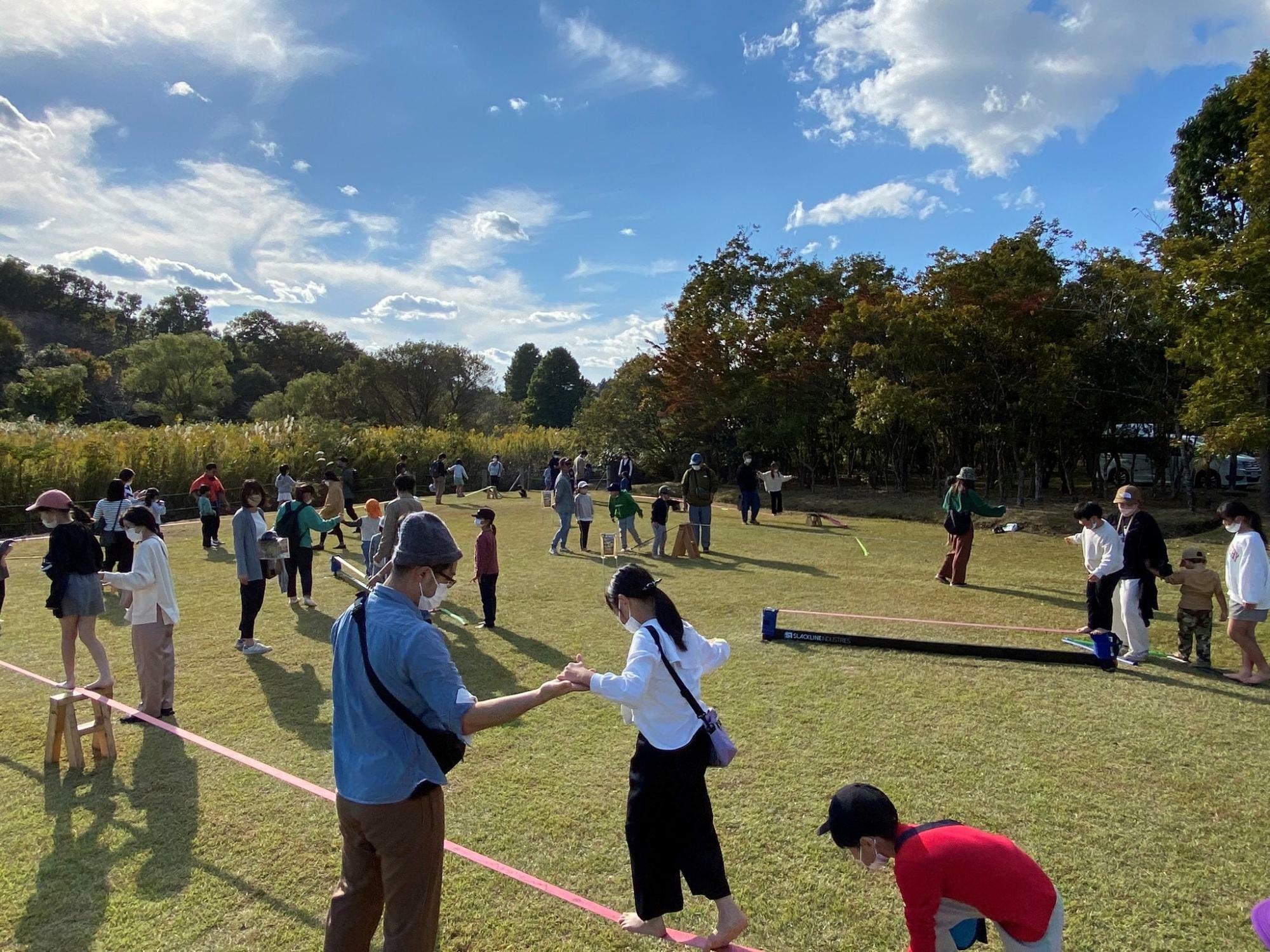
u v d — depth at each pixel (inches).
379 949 131.3
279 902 144.6
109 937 134.5
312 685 274.5
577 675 111.3
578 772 200.7
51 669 295.6
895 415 863.7
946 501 454.3
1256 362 537.0
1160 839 163.6
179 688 271.1
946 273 868.6
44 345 2913.4
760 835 167.0
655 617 130.6
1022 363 823.1
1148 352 781.3
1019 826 169.2
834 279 1216.8
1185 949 128.3
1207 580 283.0
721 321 1201.4
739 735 222.8
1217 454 590.2
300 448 1066.1
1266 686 262.8
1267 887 145.9
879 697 254.2
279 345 3432.6
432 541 100.1
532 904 143.6
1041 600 403.2
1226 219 759.1
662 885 127.4
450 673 95.3
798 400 1117.1
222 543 613.6
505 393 3262.8
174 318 3919.8
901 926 135.8
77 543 246.2
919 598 411.5
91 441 827.4
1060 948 95.7
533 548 613.9
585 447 1430.9
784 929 135.1
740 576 482.0
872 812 100.3
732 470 1240.8
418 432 1355.8
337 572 340.8
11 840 167.2
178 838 167.9
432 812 98.2
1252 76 562.6
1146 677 274.1
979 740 217.6
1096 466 928.9
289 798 187.3
